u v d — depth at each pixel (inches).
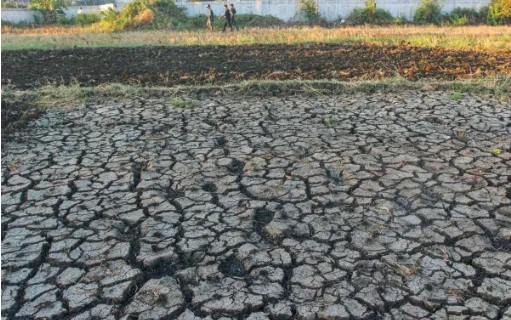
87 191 193.3
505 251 151.4
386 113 281.1
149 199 185.9
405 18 971.9
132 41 625.0
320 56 470.0
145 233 163.5
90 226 168.7
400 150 226.7
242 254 151.5
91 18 1048.2
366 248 152.8
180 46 564.4
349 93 328.2
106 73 410.0
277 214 172.9
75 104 309.3
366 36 623.2
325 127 260.1
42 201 185.8
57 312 130.0
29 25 1013.8
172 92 334.6
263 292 135.2
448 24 900.0
